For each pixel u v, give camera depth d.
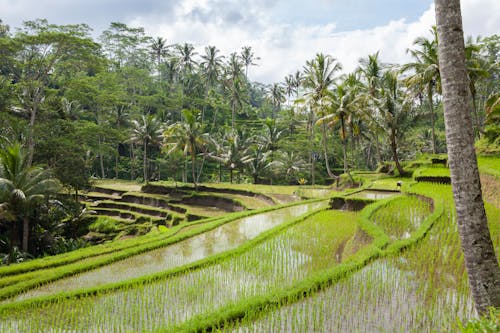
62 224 28.98
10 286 10.55
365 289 7.96
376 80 35.47
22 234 24.38
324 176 59.00
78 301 8.90
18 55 26.86
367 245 11.84
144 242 16.22
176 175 55.62
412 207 16.66
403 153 59.88
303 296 7.76
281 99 77.25
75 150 30.56
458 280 8.01
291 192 34.88
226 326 6.60
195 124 39.53
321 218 17.81
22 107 27.78
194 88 69.50
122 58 68.12
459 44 5.57
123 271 12.27
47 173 23.05
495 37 37.84
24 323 7.86
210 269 10.98
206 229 17.73
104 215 35.72
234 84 65.88
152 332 6.57
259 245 13.39
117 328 7.33
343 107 30.91
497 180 16.47
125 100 62.38
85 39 25.61
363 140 60.62
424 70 28.31
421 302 7.16
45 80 28.03
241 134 49.62
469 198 5.55
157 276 10.25
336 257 11.79
